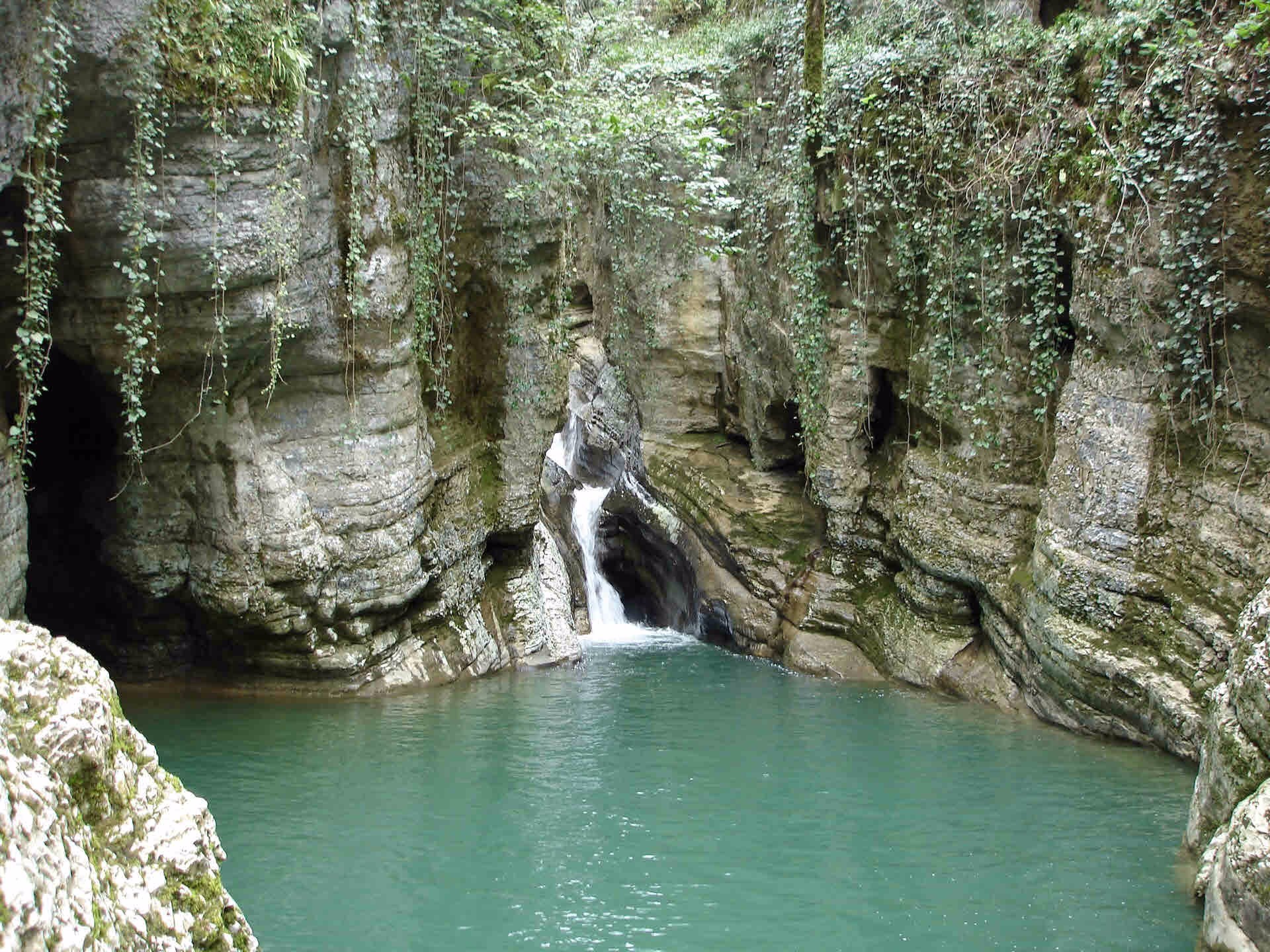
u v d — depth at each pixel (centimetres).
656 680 1307
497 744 1011
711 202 1435
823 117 1333
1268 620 617
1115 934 641
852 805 865
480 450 1362
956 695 1224
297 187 973
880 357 1364
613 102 1306
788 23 1523
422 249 1202
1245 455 934
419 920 652
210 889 345
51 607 1134
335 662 1138
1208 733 693
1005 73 1159
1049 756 991
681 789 900
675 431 1895
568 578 1575
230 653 1142
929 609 1288
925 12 1315
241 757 945
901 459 1377
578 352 2009
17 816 264
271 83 907
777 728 1090
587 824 816
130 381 889
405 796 864
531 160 1306
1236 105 885
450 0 1221
